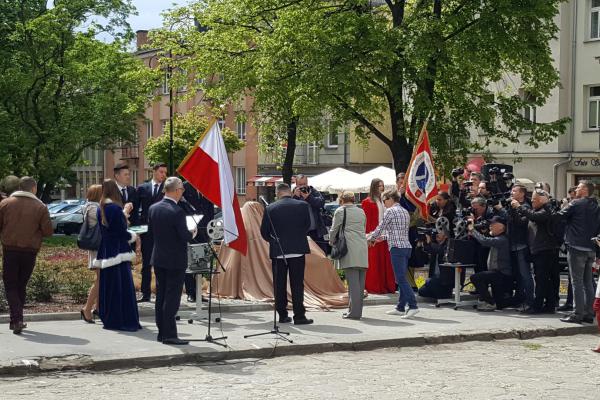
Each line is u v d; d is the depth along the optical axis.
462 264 14.80
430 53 23.12
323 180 32.88
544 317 14.12
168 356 10.12
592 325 13.45
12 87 39.06
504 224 14.73
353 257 13.38
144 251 14.31
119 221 11.84
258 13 29.53
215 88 32.53
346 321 13.32
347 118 26.64
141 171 66.56
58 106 41.41
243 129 56.03
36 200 11.66
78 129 40.81
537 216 14.18
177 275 10.82
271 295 14.82
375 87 25.59
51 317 12.82
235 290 15.05
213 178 11.80
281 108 30.53
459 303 15.01
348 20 24.22
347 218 13.46
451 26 24.23
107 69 41.62
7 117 39.41
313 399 8.42
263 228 12.90
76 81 41.88
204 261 12.20
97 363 9.76
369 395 8.64
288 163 33.12
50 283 14.88
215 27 31.97
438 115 25.44
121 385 8.98
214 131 11.88
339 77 23.67
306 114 25.22
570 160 37.34
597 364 10.66
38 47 40.50
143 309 13.47
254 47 31.98
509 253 14.70
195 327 12.40
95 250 12.03
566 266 21.22
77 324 12.43
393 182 31.34
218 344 10.86
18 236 11.45
